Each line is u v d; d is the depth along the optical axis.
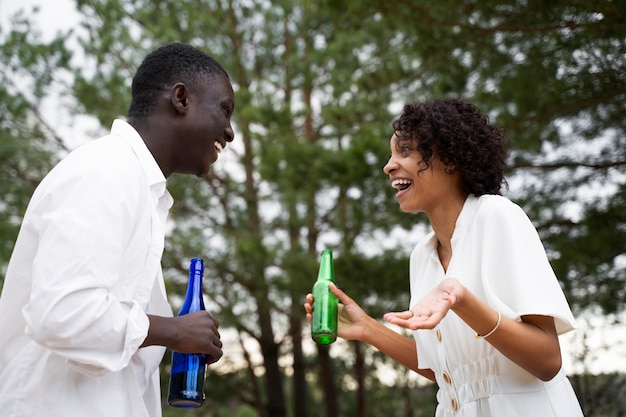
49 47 8.80
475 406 1.92
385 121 7.34
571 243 5.99
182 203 9.34
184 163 2.00
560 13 5.05
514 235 1.87
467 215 1.98
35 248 1.72
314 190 6.63
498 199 1.95
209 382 10.78
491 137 2.05
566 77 5.26
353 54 8.95
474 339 1.92
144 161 1.85
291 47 9.70
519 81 5.57
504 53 5.79
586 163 6.23
